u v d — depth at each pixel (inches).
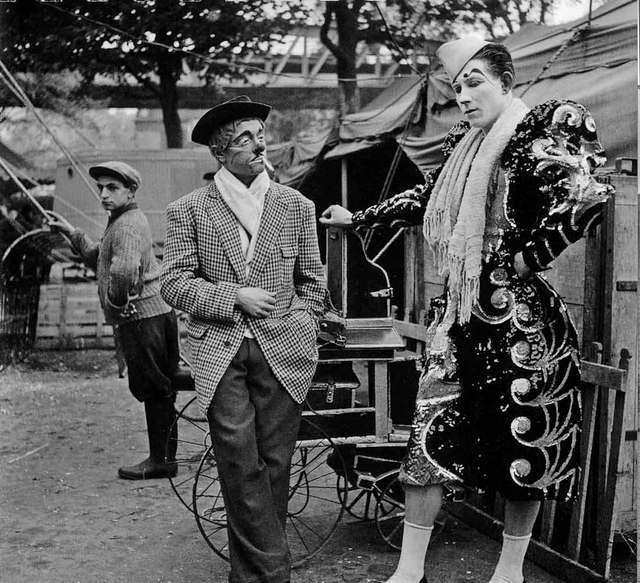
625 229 125.0
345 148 310.7
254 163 117.1
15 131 461.1
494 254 110.0
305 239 122.0
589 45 171.5
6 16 397.4
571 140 104.3
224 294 113.2
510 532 114.1
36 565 132.3
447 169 117.8
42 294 457.1
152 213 477.1
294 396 116.3
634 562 130.0
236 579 111.0
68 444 220.5
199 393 114.0
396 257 248.5
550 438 109.7
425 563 132.6
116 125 516.7
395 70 422.9
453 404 111.9
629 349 126.0
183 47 428.5
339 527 149.3
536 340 109.2
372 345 133.4
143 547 141.1
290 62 454.3
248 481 110.7
